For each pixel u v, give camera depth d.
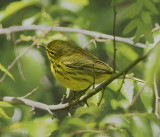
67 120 7.34
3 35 14.47
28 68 12.98
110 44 12.10
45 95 14.62
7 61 13.77
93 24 15.59
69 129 7.36
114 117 7.37
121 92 9.86
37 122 9.94
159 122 7.45
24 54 13.05
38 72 13.01
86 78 10.81
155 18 13.59
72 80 10.93
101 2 16.48
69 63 10.94
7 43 14.30
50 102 14.62
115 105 7.07
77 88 11.05
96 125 7.57
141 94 9.95
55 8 14.89
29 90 13.37
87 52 11.74
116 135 7.39
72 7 15.37
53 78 15.87
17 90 13.37
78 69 10.86
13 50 13.84
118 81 9.90
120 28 16.08
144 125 7.69
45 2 14.76
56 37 12.94
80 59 10.95
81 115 8.38
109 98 9.98
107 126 7.47
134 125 7.66
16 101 10.40
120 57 11.80
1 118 12.52
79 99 9.29
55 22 14.58
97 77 10.85
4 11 14.26
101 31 15.84
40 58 13.16
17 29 13.38
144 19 7.96
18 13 15.64
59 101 15.88
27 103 10.32
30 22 14.52
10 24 15.73
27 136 10.10
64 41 11.95
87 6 15.70
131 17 8.02
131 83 9.85
